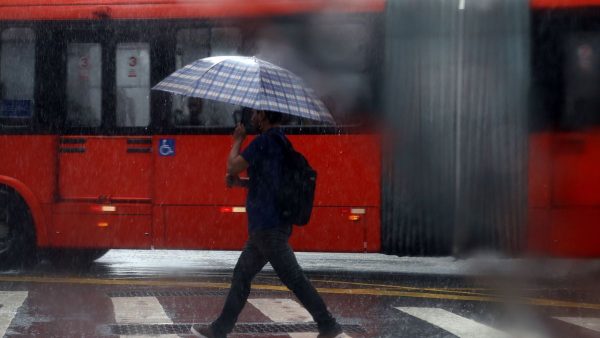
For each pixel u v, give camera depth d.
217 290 11.99
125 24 14.09
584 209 13.40
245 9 13.89
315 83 13.72
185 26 13.98
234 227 13.75
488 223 13.59
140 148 13.98
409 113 13.65
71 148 14.09
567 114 13.47
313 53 13.76
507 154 13.56
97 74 14.12
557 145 13.45
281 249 8.03
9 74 14.23
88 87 14.14
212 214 13.80
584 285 13.23
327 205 13.63
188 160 13.87
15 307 10.39
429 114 13.65
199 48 13.94
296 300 11.18
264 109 7.80
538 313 10.56
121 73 14.08
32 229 14.18
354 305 10.97
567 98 13.48
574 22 13.52
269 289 12.23
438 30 13.71
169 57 13.98
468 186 13.60
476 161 13.61
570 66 13.48
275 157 8.04
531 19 13.60
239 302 8.16
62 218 14.06
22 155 14.13
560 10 13.54
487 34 13.66
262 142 8.05
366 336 8.95
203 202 13.82
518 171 13.53
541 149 13.49
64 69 14.18
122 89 14.06
